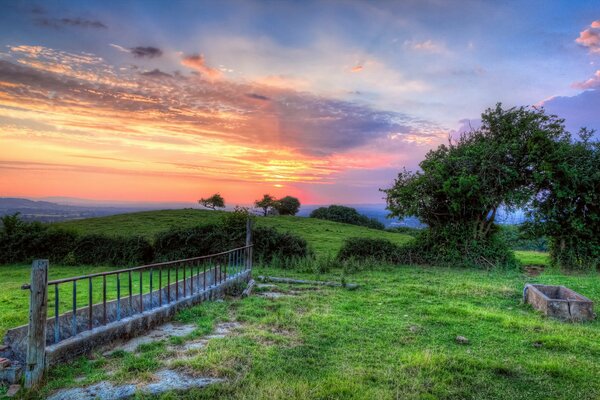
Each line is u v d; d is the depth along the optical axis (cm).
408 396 570
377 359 715
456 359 709
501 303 1221
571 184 2084
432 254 2219
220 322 959
